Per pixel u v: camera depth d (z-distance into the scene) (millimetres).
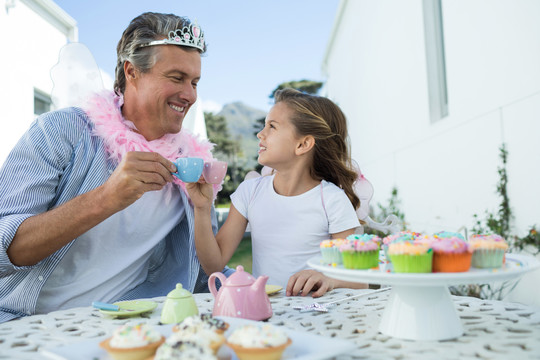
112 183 1300
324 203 1809
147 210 1671
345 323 1062
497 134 3357
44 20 5414
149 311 1218
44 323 1114
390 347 889
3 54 4508
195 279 1717
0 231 1278
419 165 5242
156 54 1606
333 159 1923
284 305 1283
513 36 3076
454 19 4090
